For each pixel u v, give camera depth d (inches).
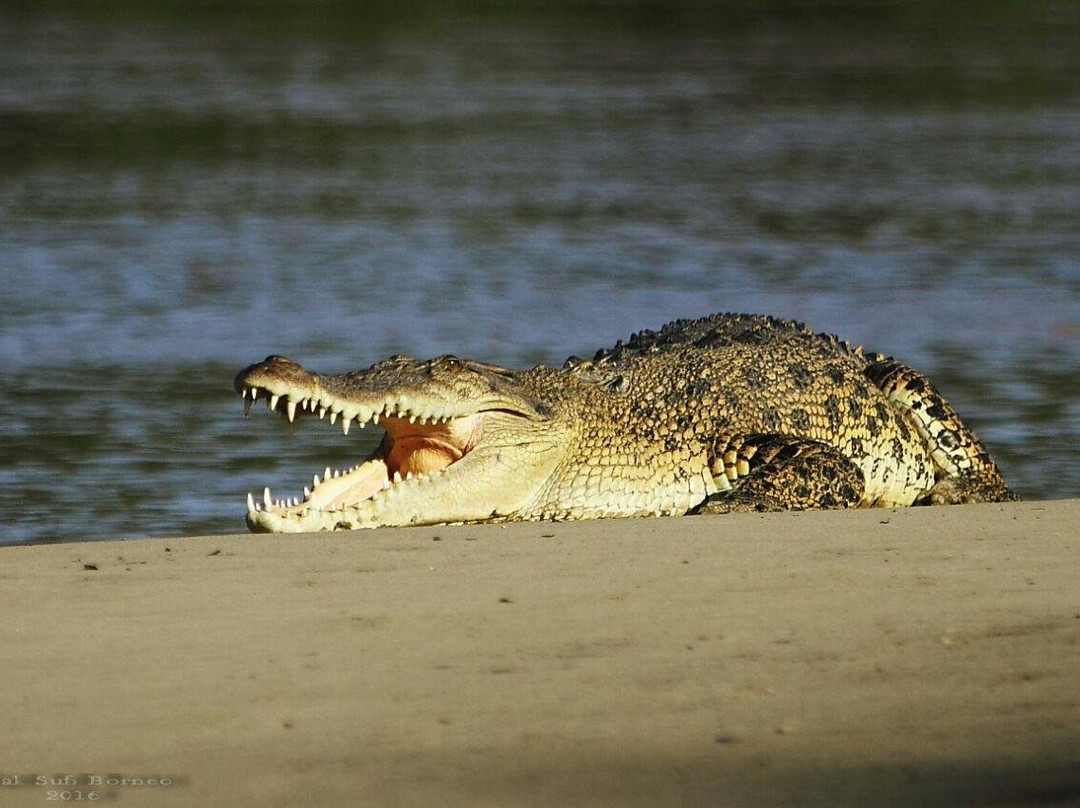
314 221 3449.8
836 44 7455.7
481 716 629.3
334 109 5344.5
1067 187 3909.9
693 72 6476.4
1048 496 1513.3
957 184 3973.9
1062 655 706.2
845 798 533.3
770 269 2915.8
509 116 5231.3
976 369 2096.5
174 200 3725.4
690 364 1446.9
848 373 1517.0
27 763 577.3
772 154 4534.9
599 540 989.2
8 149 4471.0
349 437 1787.6
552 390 1348.4
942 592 828.0
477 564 912.9
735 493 1293.1
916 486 1528.1
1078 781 545.3
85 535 1360.7
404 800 536.4
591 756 581.6
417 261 2987.2
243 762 577.0
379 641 740.0
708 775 559.2
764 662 700.7
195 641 740.7
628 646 729.0
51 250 3063.5
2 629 763.4
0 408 1872.5
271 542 1000.2
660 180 4074.8
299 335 2306.8
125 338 2293.3
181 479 1578.5
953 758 574.9
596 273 2874.0
